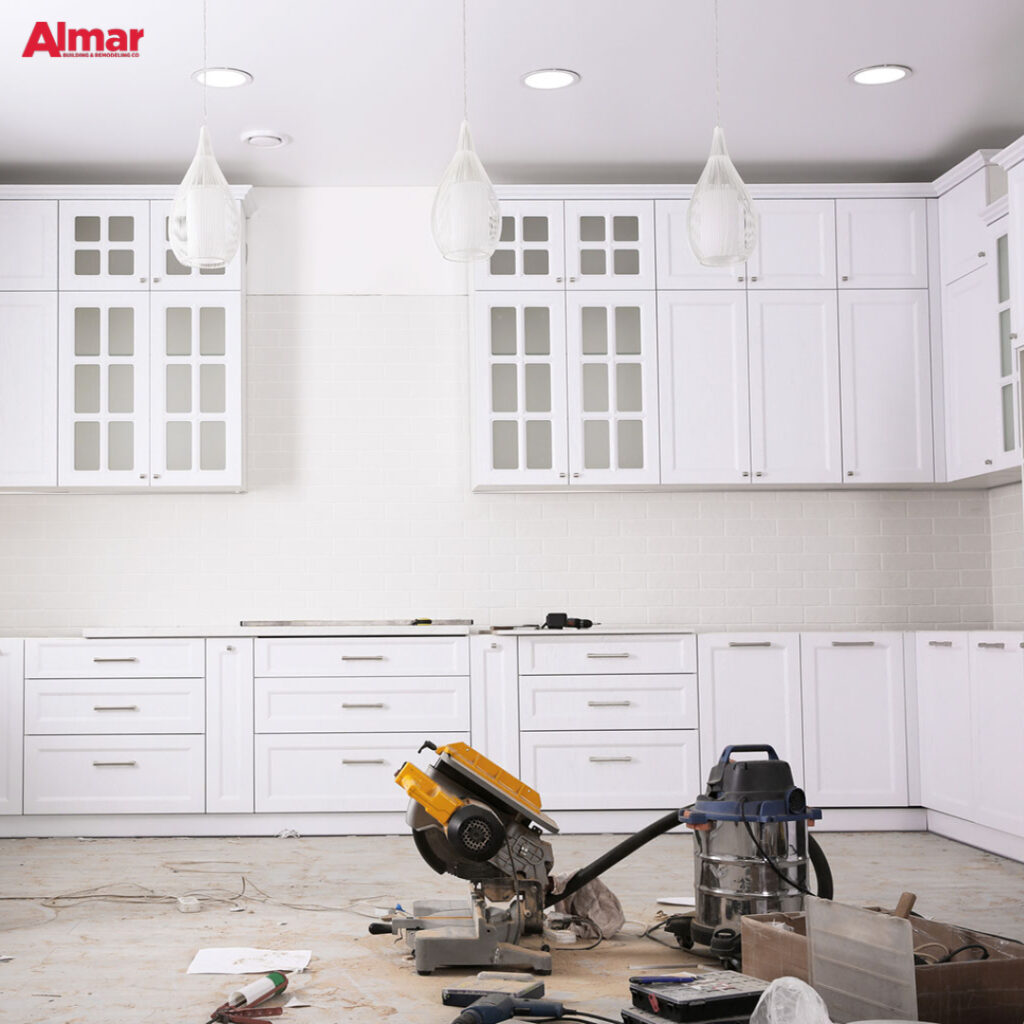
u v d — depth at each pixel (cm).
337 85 514
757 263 604
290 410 633
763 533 639
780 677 577
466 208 341
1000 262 547
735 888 324
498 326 600
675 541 637
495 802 345
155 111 537
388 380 636
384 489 633
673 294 602
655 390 599
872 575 641
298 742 570
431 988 311
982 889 441
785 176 632
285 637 572
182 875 471
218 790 566
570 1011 282
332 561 629
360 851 526
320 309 636
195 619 623
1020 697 486
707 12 457
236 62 491
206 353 596
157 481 589
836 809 575
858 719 577
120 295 591
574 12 456
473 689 573
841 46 488
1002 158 501
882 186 605
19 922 391
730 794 328
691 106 542
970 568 643
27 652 567
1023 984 254
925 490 645
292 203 638
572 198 603
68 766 565
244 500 629
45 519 622
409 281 639
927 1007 250
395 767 570
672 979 278
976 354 572
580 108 543
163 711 568
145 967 334
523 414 597
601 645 576
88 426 589
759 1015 243
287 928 380
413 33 470
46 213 590
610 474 597
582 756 572
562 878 376
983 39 483
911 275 607
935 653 563
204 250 345
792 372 602
